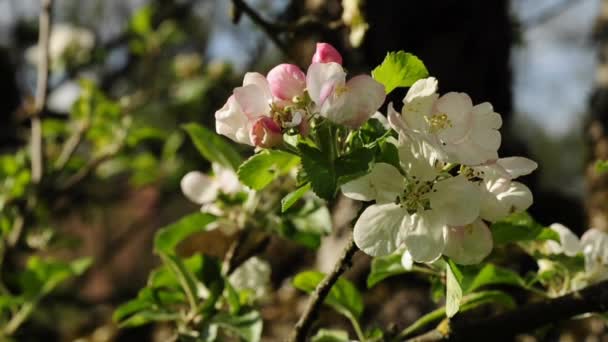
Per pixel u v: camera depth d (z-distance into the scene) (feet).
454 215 1.52
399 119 1.48
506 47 2.91
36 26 5.54
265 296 2.19
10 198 2.98
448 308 1.55
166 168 4.15
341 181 1.50
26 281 2.57
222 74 4.42
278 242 3.52
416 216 1.53
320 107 1.48
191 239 2.19
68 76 4.39
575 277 1.84
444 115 1.51
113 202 4.52
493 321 1.79
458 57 2.77
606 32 3.66
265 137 1.51
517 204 1.56
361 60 2.57
